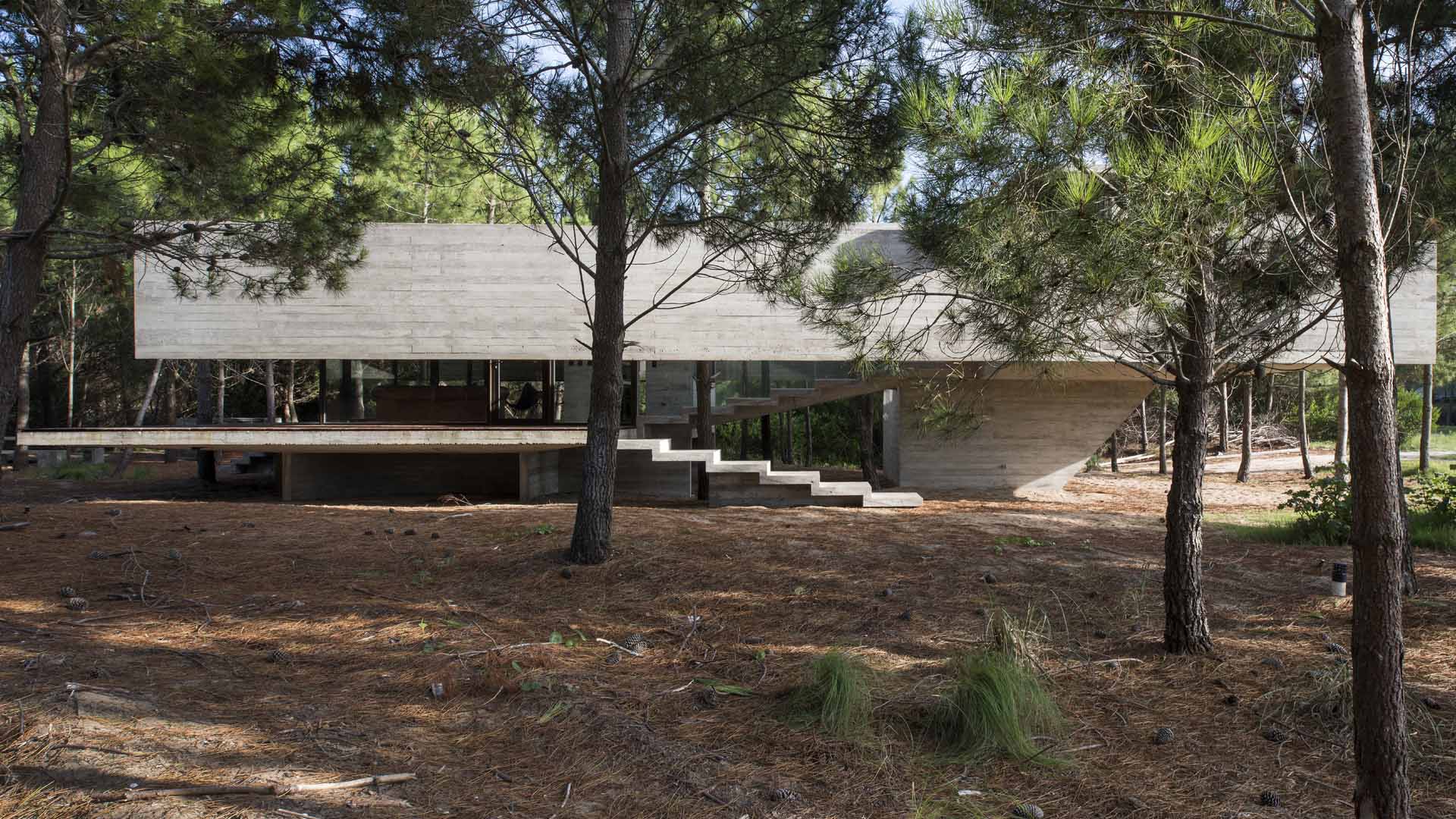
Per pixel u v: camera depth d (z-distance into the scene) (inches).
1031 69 166.9
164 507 405.7
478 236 465.7
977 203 168.6
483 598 245.6
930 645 206.4
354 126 319.9
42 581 247.8
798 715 163.0
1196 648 198.7
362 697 169.3
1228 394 848.9
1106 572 279.4
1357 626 107.3
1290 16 172.4
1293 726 159.9
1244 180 144.4
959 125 162.6
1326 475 660.1
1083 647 206.8
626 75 276.4
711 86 289.7
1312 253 183.0
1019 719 152.9
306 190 331.0
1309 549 327.0
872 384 552.4
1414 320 450.9
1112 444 751.7
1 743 134.1
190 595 240.4
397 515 390.6
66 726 141.3
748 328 467.5
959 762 145.0
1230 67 180.9
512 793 132.2
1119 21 167.8
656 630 219.0
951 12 179.0
